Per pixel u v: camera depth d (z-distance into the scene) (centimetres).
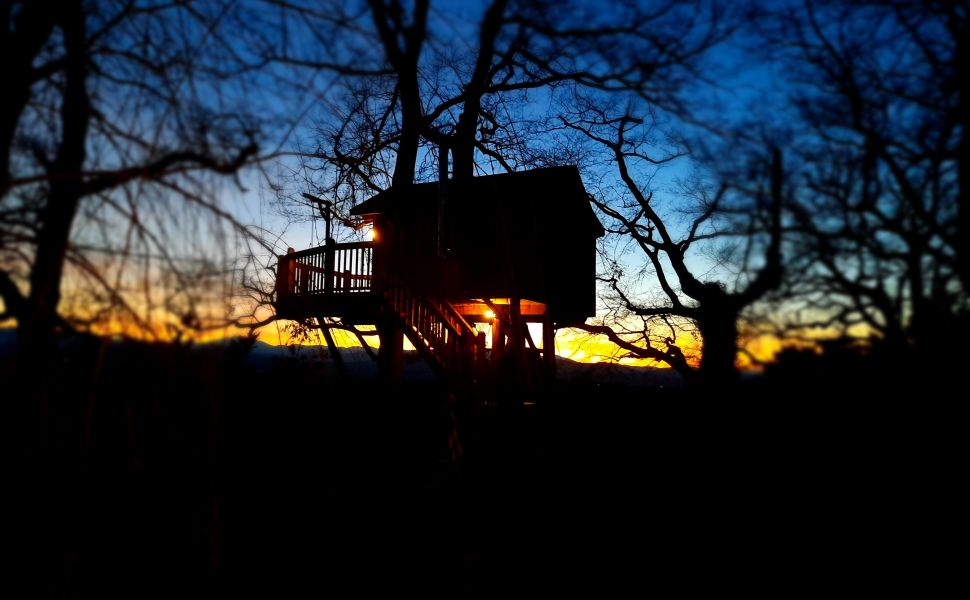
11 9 488
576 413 1405
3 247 452
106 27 475
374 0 554
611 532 714
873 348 572
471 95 1127
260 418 1041
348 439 1091
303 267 1162
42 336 448
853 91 579
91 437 455
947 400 525
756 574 540
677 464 961
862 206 583
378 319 1130
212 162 465
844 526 550
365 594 545
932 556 496
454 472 995
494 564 625
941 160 553
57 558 431
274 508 772
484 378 1248
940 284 548
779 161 614
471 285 1495
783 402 616
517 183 1531
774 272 613
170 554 465
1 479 431
